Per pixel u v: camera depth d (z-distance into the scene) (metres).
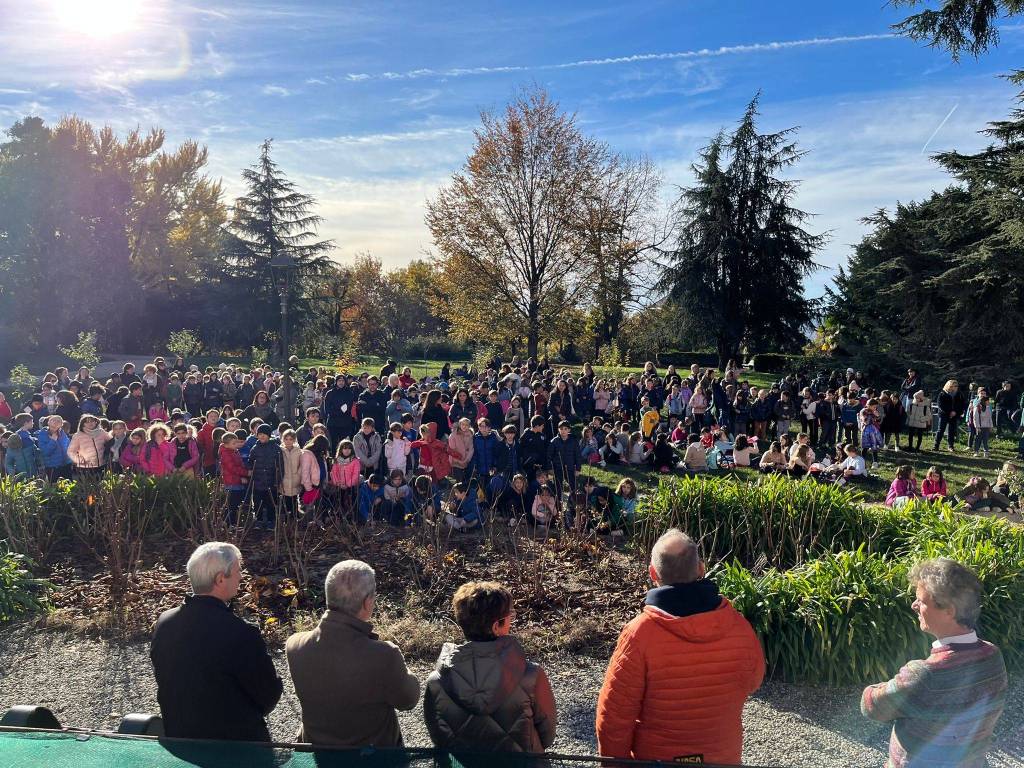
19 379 23.98
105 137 47.44
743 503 9.03
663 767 2.26
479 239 31.56
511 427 12.20
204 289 48.31
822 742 4.91
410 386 18.34
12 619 6.80
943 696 2.46
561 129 31.28
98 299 42.69
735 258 37.62
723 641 2.74
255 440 11.17
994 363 24.16
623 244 34.75
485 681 2.66
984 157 21.59
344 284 62.88
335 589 2.85
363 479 10.84
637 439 17.08
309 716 2.80
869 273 27.84
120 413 15.09
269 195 47.56
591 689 5.58
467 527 10.16
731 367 20.38
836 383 23.97
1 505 8.57
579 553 8.85
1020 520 11.29
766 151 38.00
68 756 2.19
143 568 8.16
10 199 40.59
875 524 8.75
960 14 15.29
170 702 2.81
